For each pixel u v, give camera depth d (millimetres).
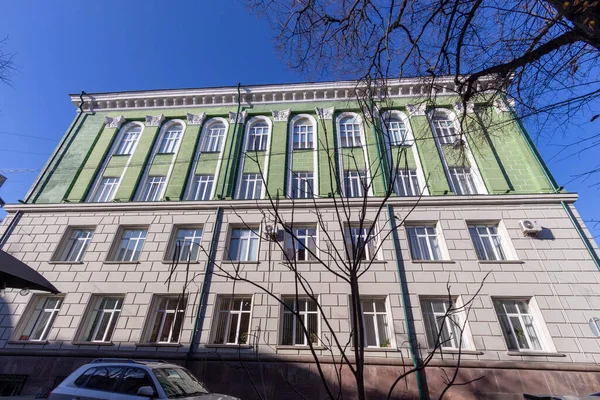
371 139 17578
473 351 11070
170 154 18312
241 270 13406
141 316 12719
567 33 5484
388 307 12281
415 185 16031
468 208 14398
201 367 11438
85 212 15797
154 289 13297
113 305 13453
